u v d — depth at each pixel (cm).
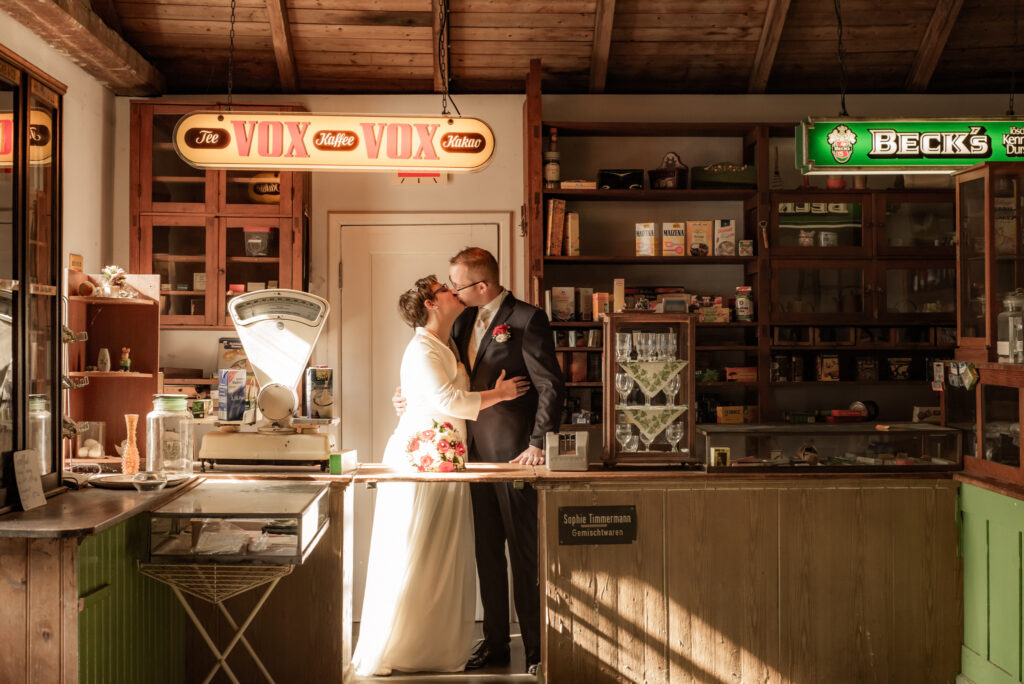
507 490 363
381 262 505
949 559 334
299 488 309
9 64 264
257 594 329
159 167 471
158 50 484
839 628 330
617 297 473
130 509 266
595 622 327
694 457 339
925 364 493
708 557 328
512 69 502
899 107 516
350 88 513
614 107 511
